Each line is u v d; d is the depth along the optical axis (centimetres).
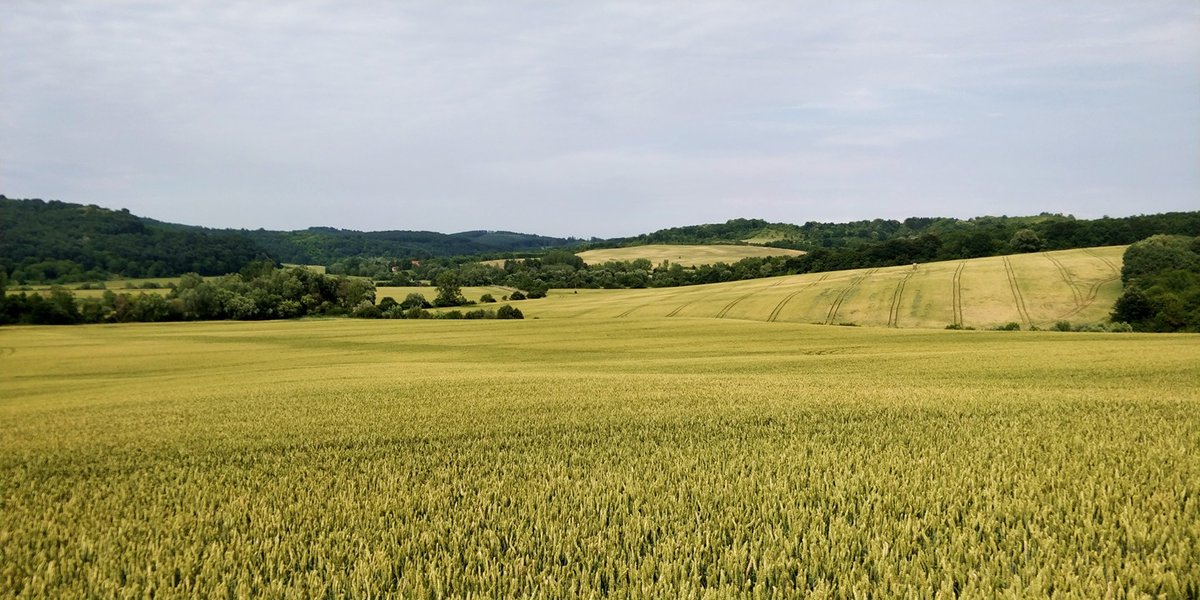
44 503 845
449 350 5659
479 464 963
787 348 4862
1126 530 563
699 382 2264
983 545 541
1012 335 5453
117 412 1900
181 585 533
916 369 2827
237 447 1187
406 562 555
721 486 762
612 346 5553
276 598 504
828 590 474
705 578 523
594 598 481
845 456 912
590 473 868
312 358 5172
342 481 874
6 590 556
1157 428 1030
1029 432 1048
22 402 2623
